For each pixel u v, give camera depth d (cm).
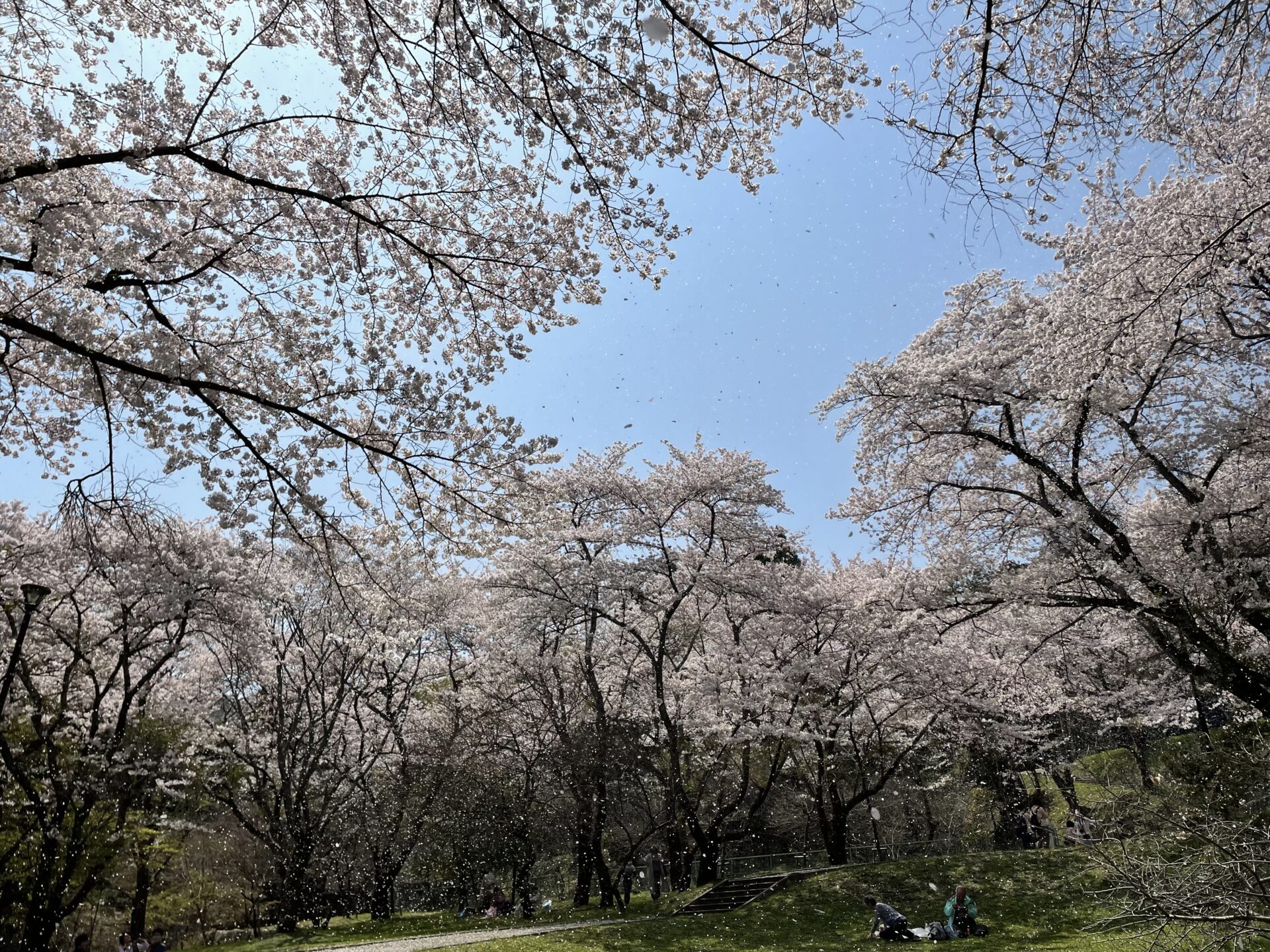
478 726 2205
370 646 2330
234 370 927
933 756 2558
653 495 2134
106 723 1845
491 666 2241
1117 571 1402
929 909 1562
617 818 2231
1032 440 1576
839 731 2122
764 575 2089
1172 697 1880
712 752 2156
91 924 2208
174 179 852
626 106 694
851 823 2719
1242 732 1261
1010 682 2064
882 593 1912
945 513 1723
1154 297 1133
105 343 830
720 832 2150
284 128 859
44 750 1603
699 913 1673
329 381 920
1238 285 1238
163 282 775
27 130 729
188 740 2083
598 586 1995
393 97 793
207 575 1723
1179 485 1434
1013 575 1545
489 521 973
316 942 1669
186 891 2323
